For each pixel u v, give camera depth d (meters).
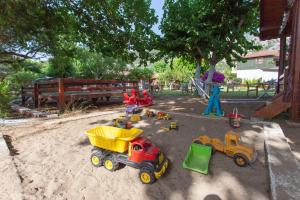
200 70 15.02
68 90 9.12
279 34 11.10
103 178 3.66
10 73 17.61
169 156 4.32
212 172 3.77
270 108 6.90
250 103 11.08
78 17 11.91
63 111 8.76
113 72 21.58
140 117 7.02
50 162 4.13
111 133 4.36
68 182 3.52
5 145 4.75
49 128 6.18
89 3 10.95
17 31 9.10
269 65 43.28
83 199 3.14
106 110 9.05
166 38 13.25
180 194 3.27
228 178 3.58
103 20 12.21
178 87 28.55
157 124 6.28
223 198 3.15
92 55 20.41
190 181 3.57
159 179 3.62
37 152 4.55
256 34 13.35
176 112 7.86
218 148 4.32
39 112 8.26
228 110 8.77
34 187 3.31
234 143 4.17
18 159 4.20
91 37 12.91
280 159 3.68
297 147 4.61
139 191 3.36
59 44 12.61
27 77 18.38
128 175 3.73
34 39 10.72
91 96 10.02
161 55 14.21
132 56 14.10
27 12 8.18
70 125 6.44
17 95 14.12
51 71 20.92
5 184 3.27
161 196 3.24
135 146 3.72
